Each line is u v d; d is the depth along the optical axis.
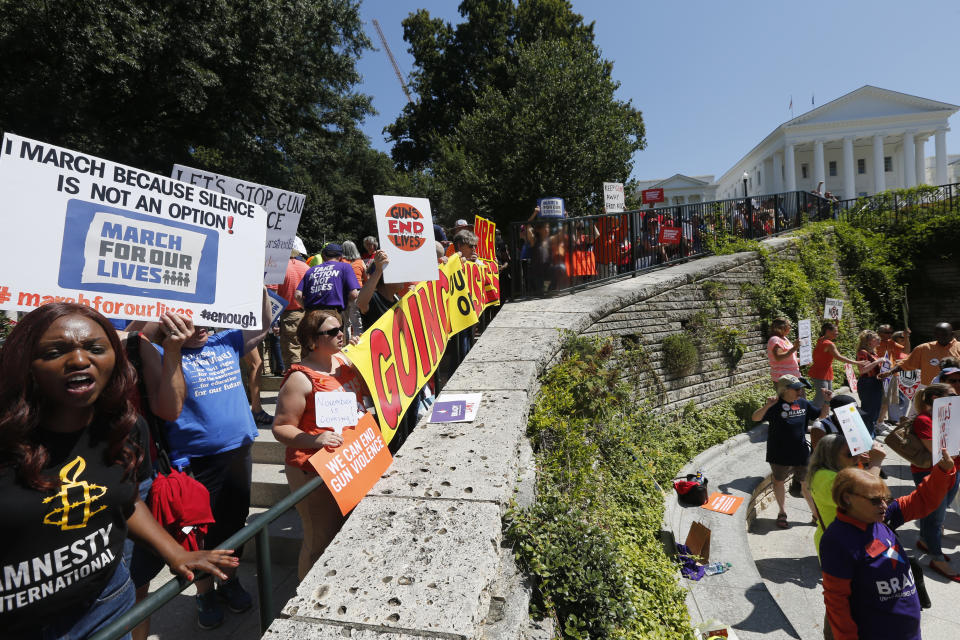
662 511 5.82
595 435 5.61
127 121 17.47
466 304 5.69
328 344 2.90
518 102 20.17
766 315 11.55
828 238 15.62
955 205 18.05
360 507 2.79
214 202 2.48
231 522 3.09
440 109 34.66
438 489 2.93
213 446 2.86
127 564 2.16
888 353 9.78
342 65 21.75
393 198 4.10
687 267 10.35
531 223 8.10
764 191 65.31
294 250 6.37
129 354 2.45
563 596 2.74
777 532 6.71
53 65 14.88
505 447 3.37
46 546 1.44
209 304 2.47
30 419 1.42
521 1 32.12
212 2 16.14
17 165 1.76
